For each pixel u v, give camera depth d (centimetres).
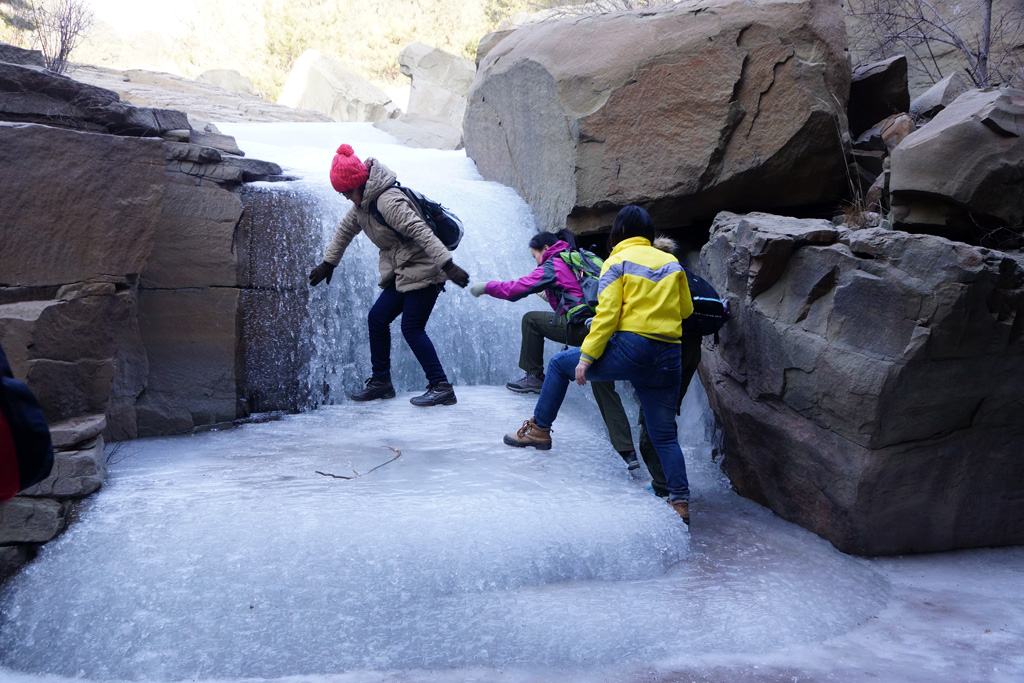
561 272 473
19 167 356
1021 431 403
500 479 401
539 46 691
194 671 275
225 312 520
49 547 326
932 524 404
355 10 3178
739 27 568
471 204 700
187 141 544
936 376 370
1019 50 730
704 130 577
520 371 634
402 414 522
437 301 607
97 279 380
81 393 378
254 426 505
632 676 272
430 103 1546
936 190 442
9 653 292
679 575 354
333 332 570
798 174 579
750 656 288
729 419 473
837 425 392
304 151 874
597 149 624
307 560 312
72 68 1270
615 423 465
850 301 384
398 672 275
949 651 296
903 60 633
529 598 317
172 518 337
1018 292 368
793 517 437
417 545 325
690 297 400
